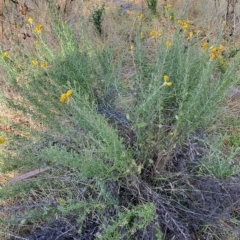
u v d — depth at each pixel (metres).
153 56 3.02
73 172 2.16
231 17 3.90
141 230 1.88
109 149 1.80
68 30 2.65
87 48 2.58
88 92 2.36
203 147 2.29
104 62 2.60
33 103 2.18
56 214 1.85
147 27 3.66
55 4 3.68
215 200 2.02
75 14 3.72
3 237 2.02
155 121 2.21
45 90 2.31
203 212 1.99
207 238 1.95
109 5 4.32
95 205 1.83
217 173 1.99
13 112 2.64
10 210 2.09
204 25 3.82
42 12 3.51
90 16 3.61
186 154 2.17
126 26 3.77
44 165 2.07
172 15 3.32
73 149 2.21
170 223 1.92
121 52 3.39
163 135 2.16
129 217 1.80
